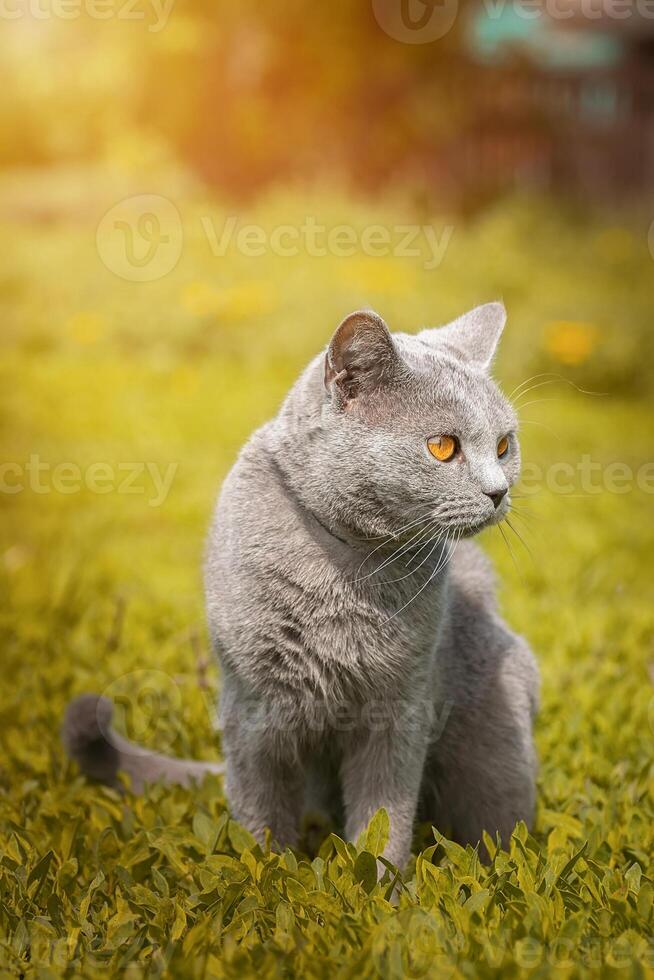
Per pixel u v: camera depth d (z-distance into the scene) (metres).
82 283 17.16
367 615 4.46
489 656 5.14
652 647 7.20
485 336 5.07
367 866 4.17
